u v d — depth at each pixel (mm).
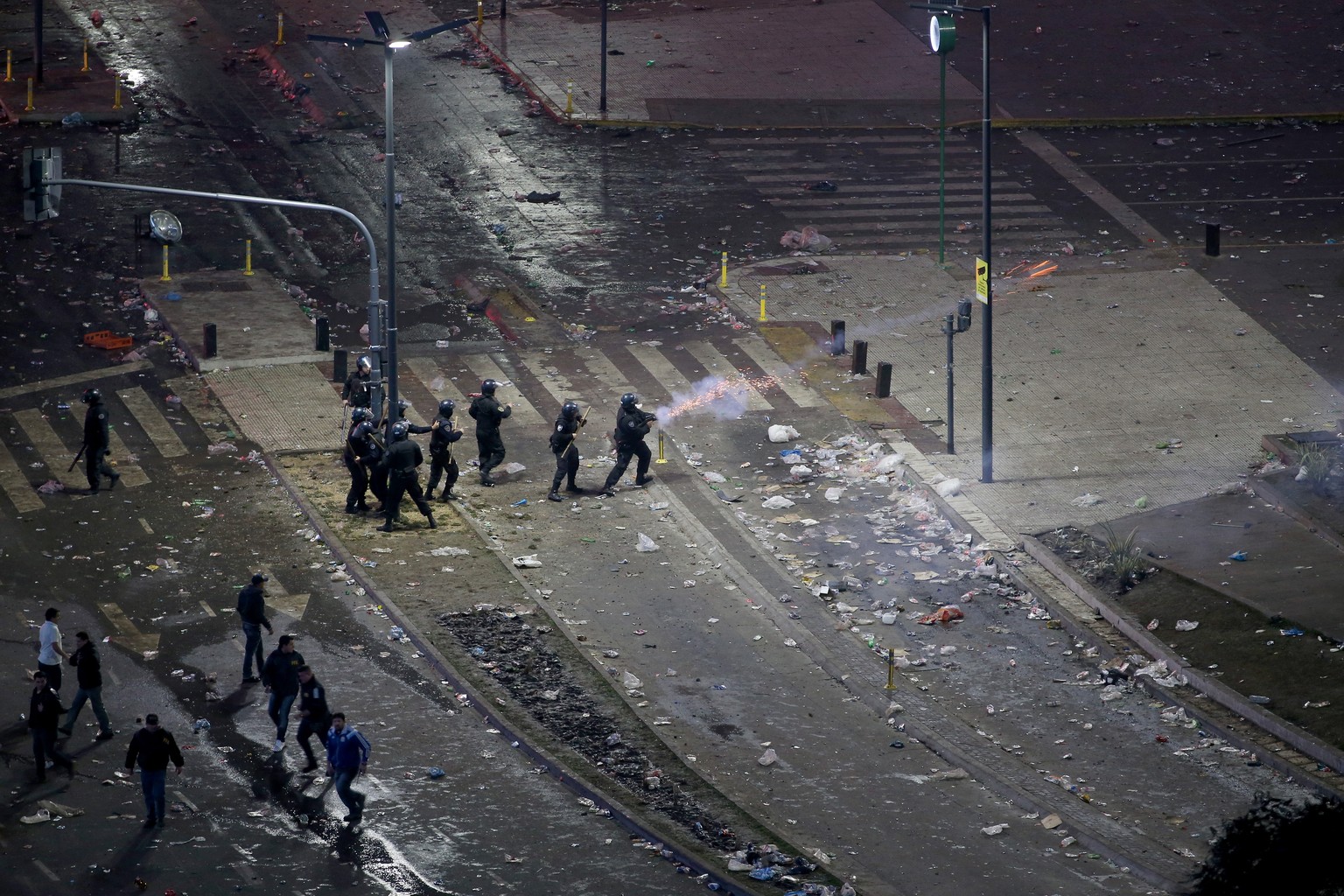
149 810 91188
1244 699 102812
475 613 115875
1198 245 186500
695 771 97500
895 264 181375
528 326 167125
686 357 161000
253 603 105812
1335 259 182125
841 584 121375
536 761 98562
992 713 104562
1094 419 147125
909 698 106000
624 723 102938
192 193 127812
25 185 121938
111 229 184875
